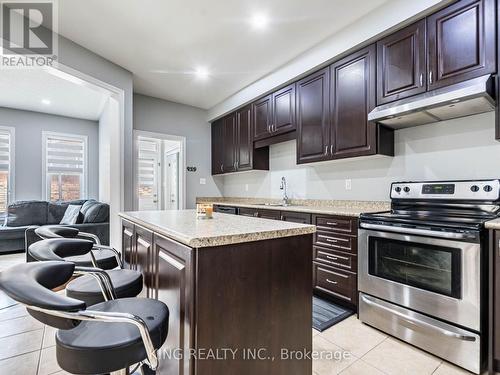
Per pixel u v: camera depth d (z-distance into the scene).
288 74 3.34
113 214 3.52
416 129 2.55
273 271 1.20
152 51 3.10
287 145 3.96
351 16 2.50
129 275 1.56
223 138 4.82
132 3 2.31
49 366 1.66
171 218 1.72
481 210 1.95
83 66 2.99
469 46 1.90
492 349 1.56
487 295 1.59
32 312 0.77
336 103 2.84
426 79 2.12
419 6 2.10
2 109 5.02
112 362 0.89
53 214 4.93
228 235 1.06
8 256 4.18
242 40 2.89
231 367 1.07
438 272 1.74
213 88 4.18
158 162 6.31
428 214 2.14
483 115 2.16
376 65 2.47
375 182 2.86
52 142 5.51
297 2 2.31
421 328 1.81
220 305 1.05
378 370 1.62
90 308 1.12
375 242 2.11
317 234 2.68
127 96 3.56
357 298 2.29
